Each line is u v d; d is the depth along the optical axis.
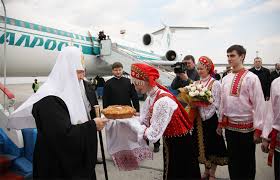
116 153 2.50
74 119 1.77
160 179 3.30
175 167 2.03
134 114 2.31
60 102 1.71
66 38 9.79
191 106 3.02
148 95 2.07
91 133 1.72
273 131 2.12
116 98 4.07
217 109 3.01
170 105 1.87
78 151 1.68
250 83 2.47
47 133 1.62
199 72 3.15
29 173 3.06
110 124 2.36
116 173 3.49
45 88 1.77
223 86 2.72
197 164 2.11
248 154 2.61
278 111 2.06
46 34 8.69
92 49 11.59
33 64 8.45
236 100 2.55
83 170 1.72
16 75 8.48
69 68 1.82
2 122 3.41
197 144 3.12
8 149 3.32
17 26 7.48
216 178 3.31
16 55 7.63
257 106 2.41
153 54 19.58
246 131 2.55
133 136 2.45
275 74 6.23
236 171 2.66
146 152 2.57
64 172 1.71
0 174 1.71
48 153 1.73
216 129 3.03
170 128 1.99
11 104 3.57
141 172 3.53
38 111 1.68
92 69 12.35
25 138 3.33
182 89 3.06
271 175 3.40
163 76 10.40
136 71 2.00
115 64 4.11
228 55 2.63
